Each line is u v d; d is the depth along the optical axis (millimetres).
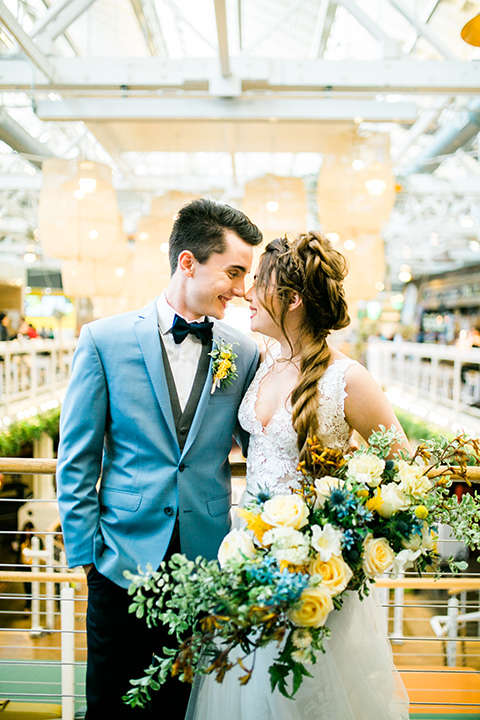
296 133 5109
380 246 4547
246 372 1727
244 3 4707
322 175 4227
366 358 14031
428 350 8508
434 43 3691
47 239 4355
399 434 1392
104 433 1594
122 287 5648
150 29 4809
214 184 8625
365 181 4062
